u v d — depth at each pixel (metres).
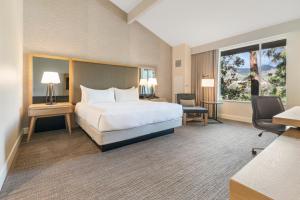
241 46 4.58
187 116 4.55
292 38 3.55
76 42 3.84
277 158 0.55
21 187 1.49
